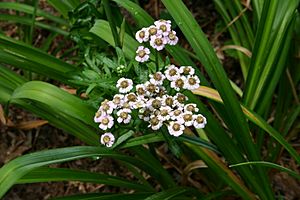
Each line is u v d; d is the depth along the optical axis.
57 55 0.76
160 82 0.42
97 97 0.45
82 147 0.44
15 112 0.73
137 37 0.42
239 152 0.49
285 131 0.60
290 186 0.62
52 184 0.68
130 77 0.45
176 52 0.50
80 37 0.56
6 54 0.51
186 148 0.58
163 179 0.54
